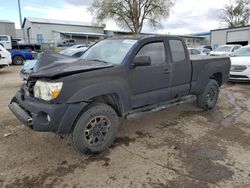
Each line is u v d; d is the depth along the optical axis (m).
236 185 2.86
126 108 3.86
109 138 3.70
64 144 3.89
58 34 47.34
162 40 4.48
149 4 40.81
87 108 3.45
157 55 4.37
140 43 4.08
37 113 3.21
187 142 4.02
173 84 4.68
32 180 2.96
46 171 3.14
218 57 5.86
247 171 3.15
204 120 5.09
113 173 3.11
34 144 3.89
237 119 5.16
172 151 3.70
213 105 5.84
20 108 3.67
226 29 37.69
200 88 5.37
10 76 11.81
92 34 47.72
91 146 3.50
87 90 3.31
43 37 48.19
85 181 2.94
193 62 5.08
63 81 3.14
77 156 3.53
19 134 4.28
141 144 3.94
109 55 4.20
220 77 6.05
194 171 3.15
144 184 2.88
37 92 3.33
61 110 3.15
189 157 3.51
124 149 3.76
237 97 7.24
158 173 3.11
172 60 4.61
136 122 4.92
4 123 4.81
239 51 10.43
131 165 3.30
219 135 4.30
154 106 4.46
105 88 3.49
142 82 4.06
